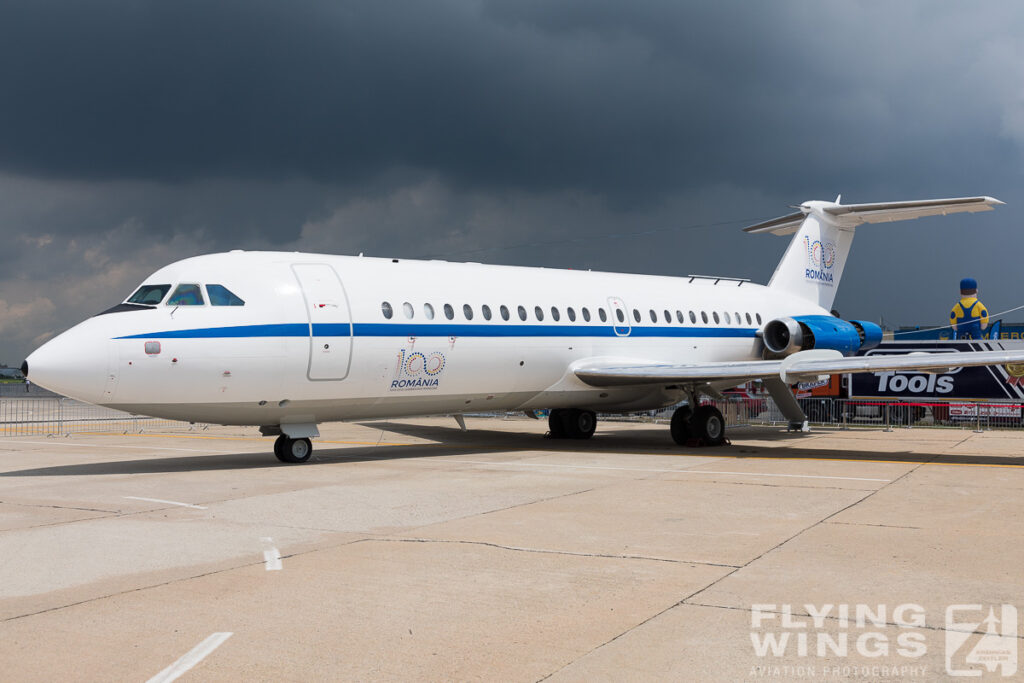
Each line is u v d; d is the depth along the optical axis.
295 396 15.13
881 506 10.83
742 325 23.25
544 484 12.85
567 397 19.62
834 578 7.17
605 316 19.97
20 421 32.09
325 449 19.22
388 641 5.62
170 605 6.43
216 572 7.41
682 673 5.06
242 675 5.02
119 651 5.43
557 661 5.26
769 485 12.79
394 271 16.84
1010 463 16.08
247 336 14.45
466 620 6.06
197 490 12.24
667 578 7.18
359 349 15.55
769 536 8.89
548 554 8.06
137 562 7.78
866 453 18.23
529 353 18.23
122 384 13.65
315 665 5.18
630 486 12.62
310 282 15.43
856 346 23.97
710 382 20.36
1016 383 27.75
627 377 18.64
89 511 10.46
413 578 7.19
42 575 7.32
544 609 6.32
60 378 13.23
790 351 22.61
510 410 19.50
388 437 23.08
